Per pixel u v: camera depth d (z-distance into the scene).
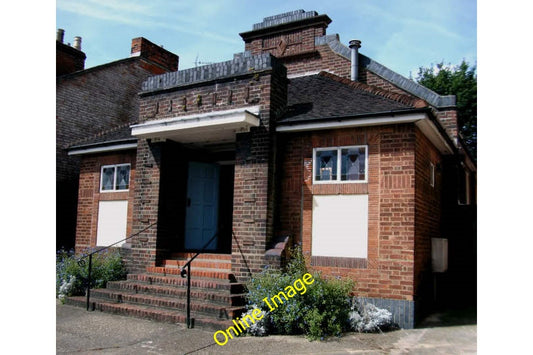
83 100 15.43
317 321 7.38
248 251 9.13
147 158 10.83
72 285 10.01
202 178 11.90
